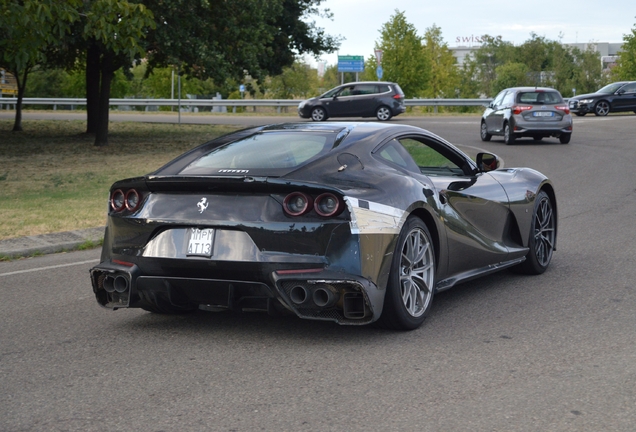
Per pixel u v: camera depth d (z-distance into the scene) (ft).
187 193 14.48
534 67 400.88
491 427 10.23
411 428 10.25
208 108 155.74
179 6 70.28
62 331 15.85
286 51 109.91
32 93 201.26
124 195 14.99
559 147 66.80
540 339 14.52
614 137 75.46
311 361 13.39
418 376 12.46
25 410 11.25
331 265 13.66
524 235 20.01
